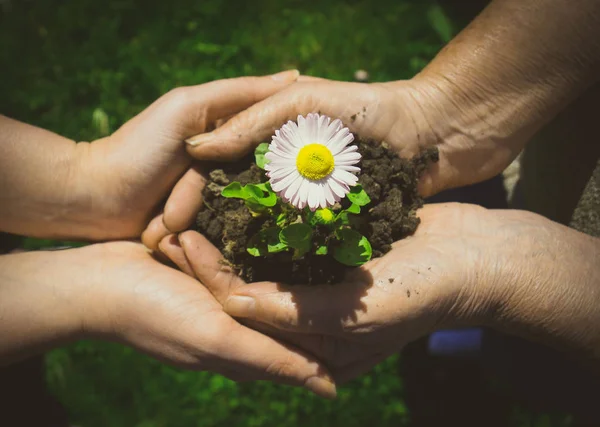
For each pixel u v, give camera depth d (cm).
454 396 54
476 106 38
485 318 35
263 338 35
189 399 54
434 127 38
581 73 37
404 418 54
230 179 36
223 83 37
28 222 39
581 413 51
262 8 70
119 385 54
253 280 35
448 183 40
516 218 36
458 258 34
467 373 55
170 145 37
